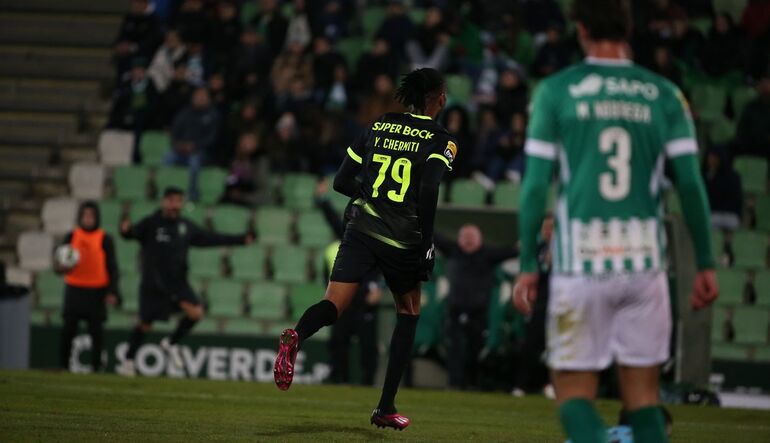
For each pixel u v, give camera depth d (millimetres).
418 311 22234
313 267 56156
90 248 45594
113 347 50969
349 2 71438
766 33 70438
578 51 66062
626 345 13820
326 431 22297
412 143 21266
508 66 65562
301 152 60656
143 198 61219
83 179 63125
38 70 69125
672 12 70188
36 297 56844
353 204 21641
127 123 64438
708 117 66500
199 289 54750
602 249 13695
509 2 73938
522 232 13758
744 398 47344
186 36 66688
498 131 59625
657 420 13734
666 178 56875
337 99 62812
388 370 21922
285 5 72875
